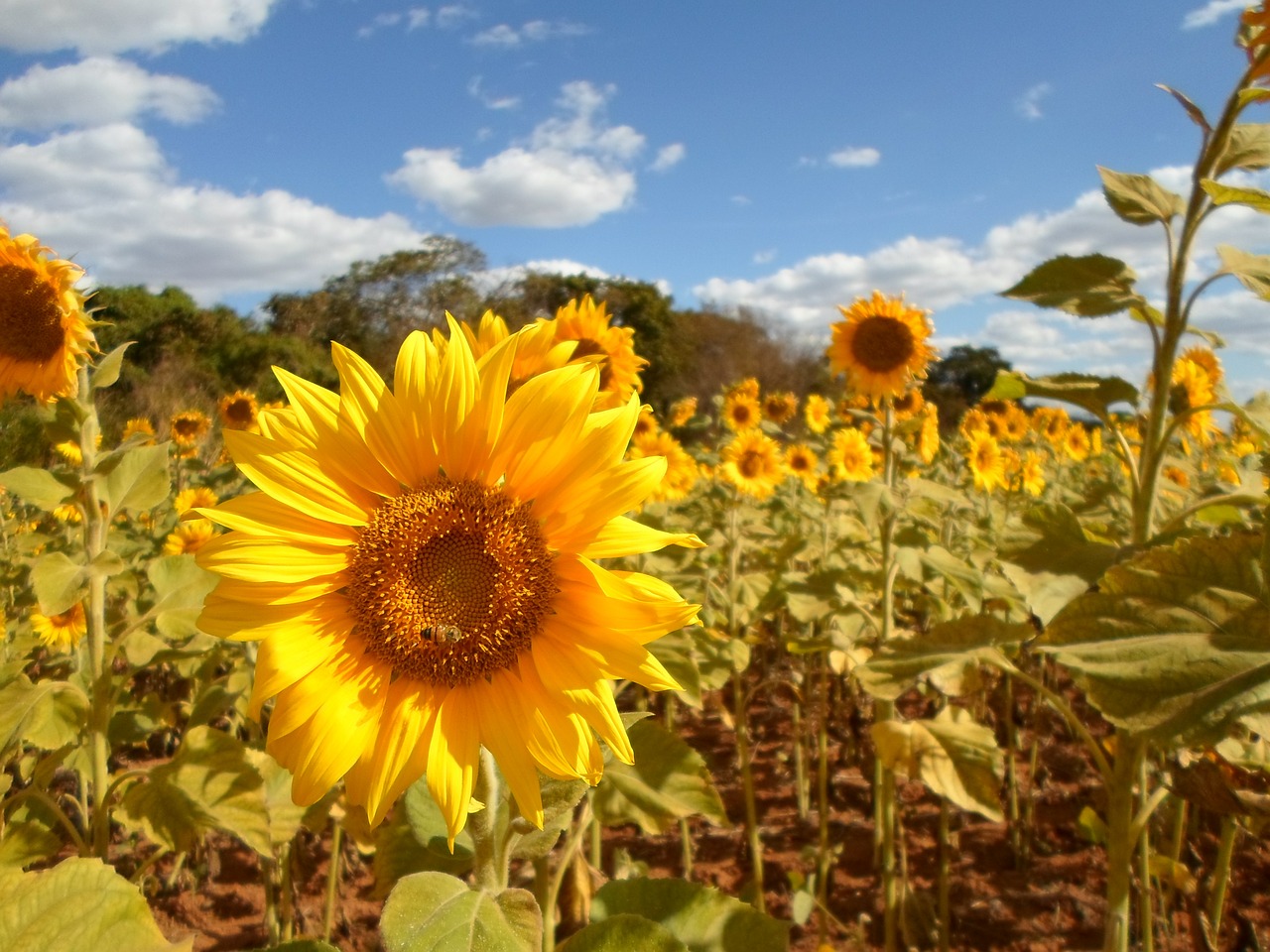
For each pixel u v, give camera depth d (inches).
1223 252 19.1
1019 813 40.8
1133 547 18.7
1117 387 20.3
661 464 14.4
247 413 70.1
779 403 85.0
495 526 14.7
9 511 62.9
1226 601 15.5
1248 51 18.5
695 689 24.3
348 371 15.0
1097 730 48.8
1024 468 72.8
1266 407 18.6
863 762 47.7
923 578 35.5
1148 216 19.3
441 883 13.4
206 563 14.0
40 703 21.9
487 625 14.5
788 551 40.8
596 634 14.3
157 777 20.6
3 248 24.9
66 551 48.1
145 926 12.4
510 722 14.2
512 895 13.6
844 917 34.1
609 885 17.5
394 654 14.5
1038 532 19.7
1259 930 30.7
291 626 14.4
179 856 34.9
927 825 41.8
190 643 28.1
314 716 14.0
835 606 32.6
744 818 42.9
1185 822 33.3
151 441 26.3
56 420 24.9
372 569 14.6
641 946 14.1
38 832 20.3
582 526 14.5
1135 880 30.8
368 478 15.0
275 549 14.3
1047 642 16.4
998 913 34.2
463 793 13.8
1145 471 19.9
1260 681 14.2
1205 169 19.0
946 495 34.8
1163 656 15.1
